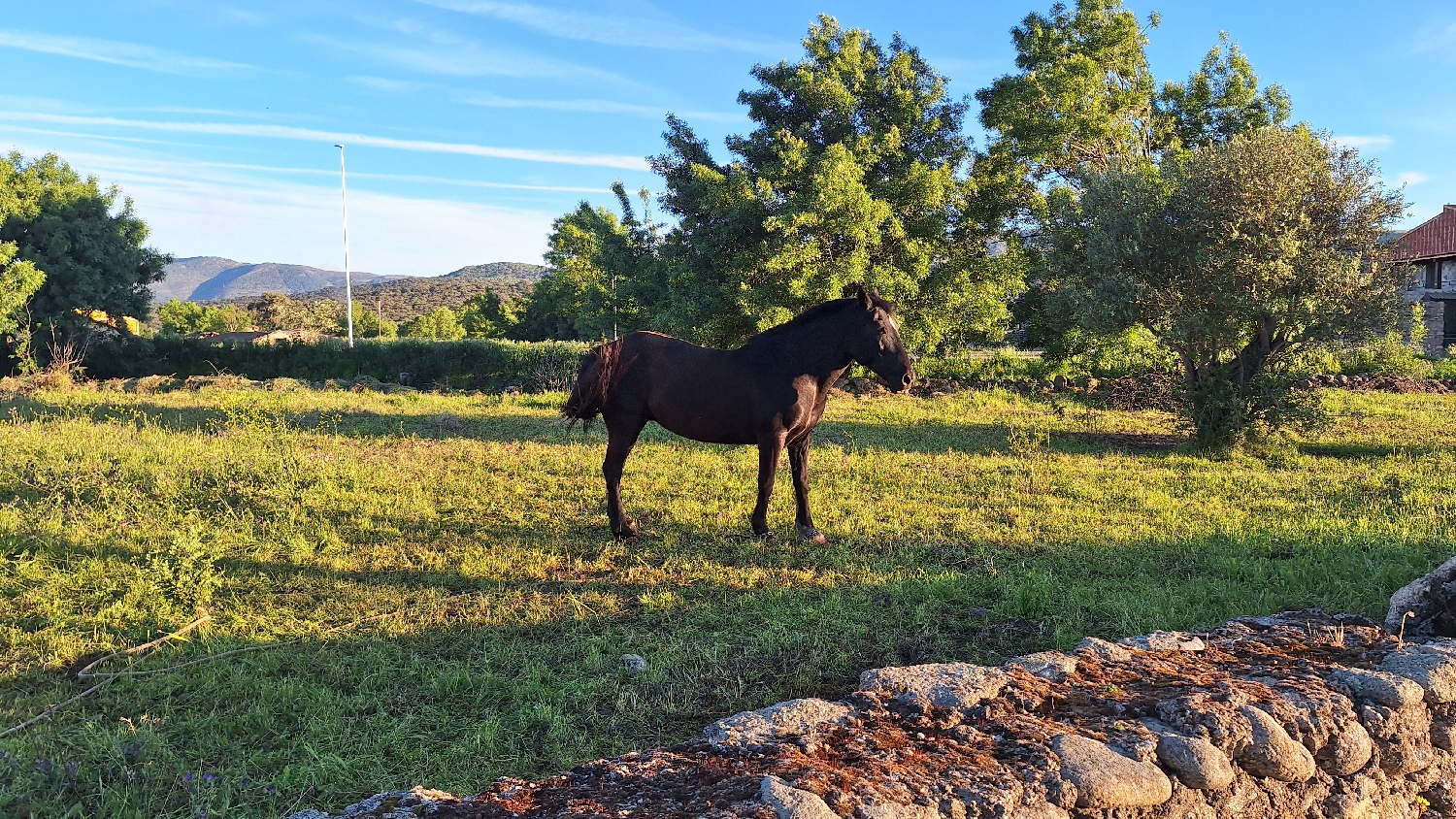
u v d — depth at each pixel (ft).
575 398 22.59
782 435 22.47
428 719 12.86
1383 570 18.90
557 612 17.33
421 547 21.65
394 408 50.55
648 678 14.10
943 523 24.45
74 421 39.42
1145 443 40.57
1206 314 36.29
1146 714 10.72
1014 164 66.23
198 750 11.82
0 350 90.63
